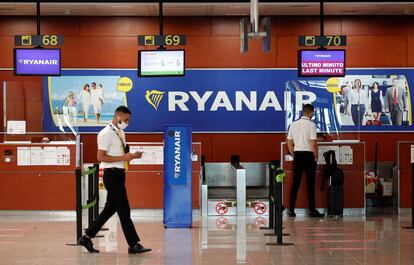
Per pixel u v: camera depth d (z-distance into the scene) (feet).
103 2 54.95
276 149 61.67
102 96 61.16
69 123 60.23
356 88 61.52
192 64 61.52
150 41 52.49
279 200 38.01
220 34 61.62
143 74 53.62
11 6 56.49
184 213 45.03
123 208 35.14
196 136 61.62
